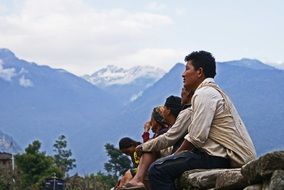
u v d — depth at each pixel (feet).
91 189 193.16
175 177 27.66
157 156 32.30
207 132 26.86
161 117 35.12
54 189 124.26
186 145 27.58
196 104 27.14
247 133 27.37
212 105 26.94
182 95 30.73
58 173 199.82
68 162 294.87
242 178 23.17
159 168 27.63
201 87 27.73
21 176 204.44
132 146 38.83
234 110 27.50
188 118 30.25
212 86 27.66
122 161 214.07
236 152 26.73
